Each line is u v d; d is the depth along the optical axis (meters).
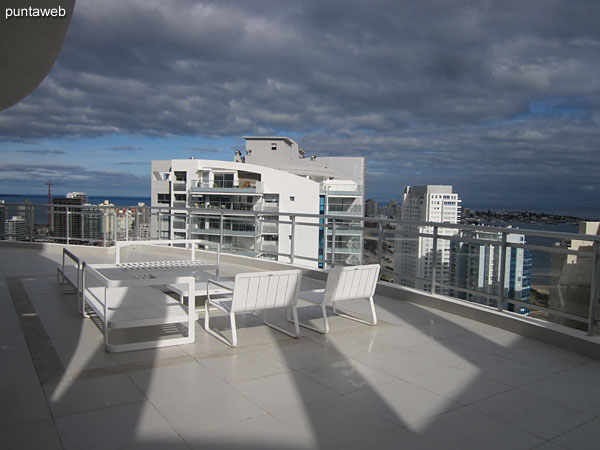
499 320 4.95
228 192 38.91
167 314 4.12
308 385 3.27
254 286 4.15
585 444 2.51
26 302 5.61
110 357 3.74
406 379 3.44
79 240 11.17
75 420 2.62
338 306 5.96
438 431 2.62
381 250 6.79
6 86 3.75
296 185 38.78
